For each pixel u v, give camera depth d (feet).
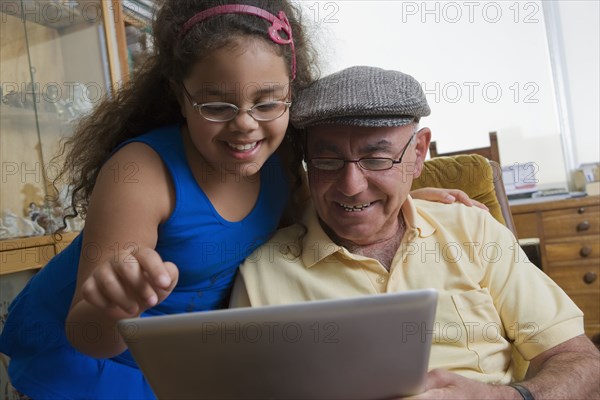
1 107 6.61
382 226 3.40
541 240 8.27
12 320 3.57
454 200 3.79
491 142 8.34
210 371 2.08
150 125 3.39
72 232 6.86
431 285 3.36
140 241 2.84
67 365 3.25
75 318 2.53
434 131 10.29
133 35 8.20
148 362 2.09
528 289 3.42
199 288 3.32
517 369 3.68
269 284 3.39
